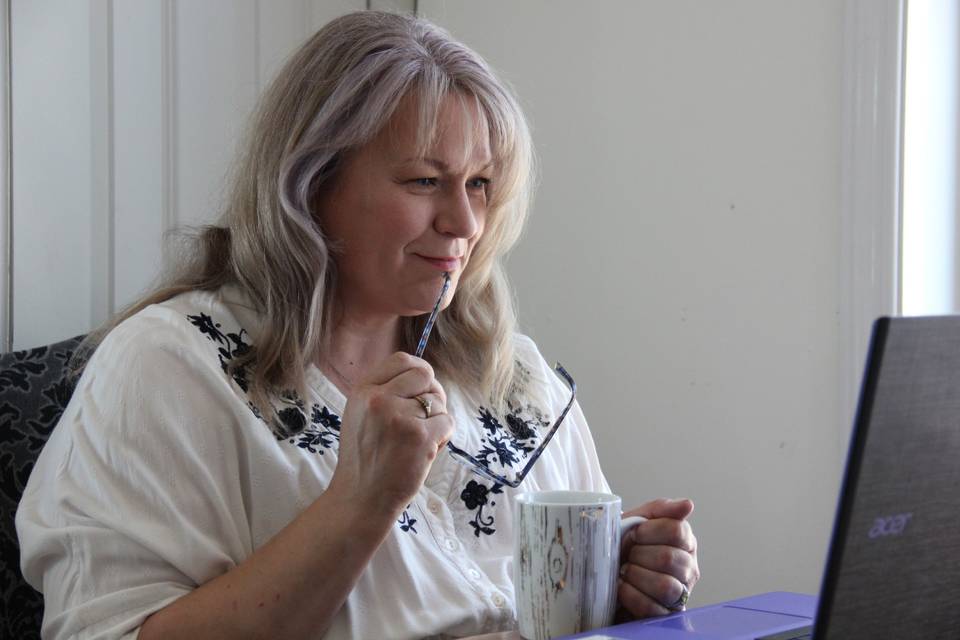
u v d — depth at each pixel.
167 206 1.90
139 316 1.04
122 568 0.91
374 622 0.95
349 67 1.02
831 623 0.56
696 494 1.85
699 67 1.83
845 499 0.54
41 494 0.98
